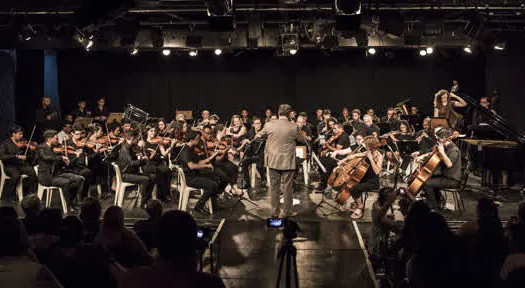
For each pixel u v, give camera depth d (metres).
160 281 2.22
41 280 2.49
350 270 5.73
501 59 11.64
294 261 4.31
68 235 3.58
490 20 9.84
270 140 7.40
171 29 10.55
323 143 9.73
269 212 8.03
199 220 7.57
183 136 9.52
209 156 8.47
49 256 3.59
